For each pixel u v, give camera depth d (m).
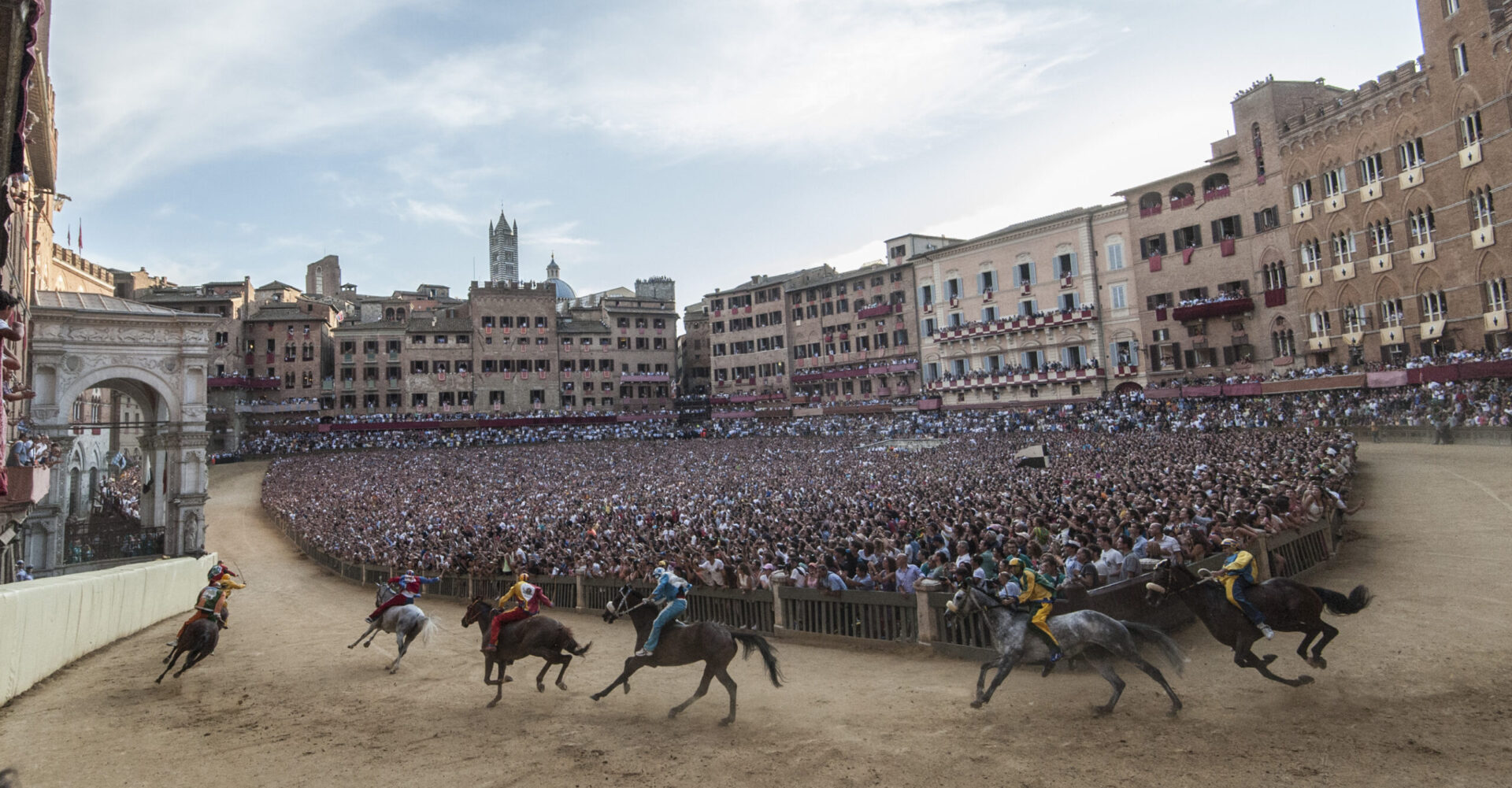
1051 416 68.19
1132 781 8.63
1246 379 60.16
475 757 10.53
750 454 69.38
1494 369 43.28
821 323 99.38
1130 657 10.69
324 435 87.88
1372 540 21.80
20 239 30.03
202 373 43.59
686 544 24.34
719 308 109.25
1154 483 26.95
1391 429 44.06
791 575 18.47
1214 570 15.27
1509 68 43.84
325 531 45.16
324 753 10.93
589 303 132.88
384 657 17.88
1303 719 10.07
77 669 16.72
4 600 13.73
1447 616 14.20
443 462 74.31
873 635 16.03
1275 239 61.06
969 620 14.38
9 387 18.14
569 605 24.69
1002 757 9.53
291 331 93.44
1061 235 75.75
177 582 25.42
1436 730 9.42
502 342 101.62
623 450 80.06
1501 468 30.67
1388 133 52.31
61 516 38.66
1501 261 44.84
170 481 42.75
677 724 11.62
